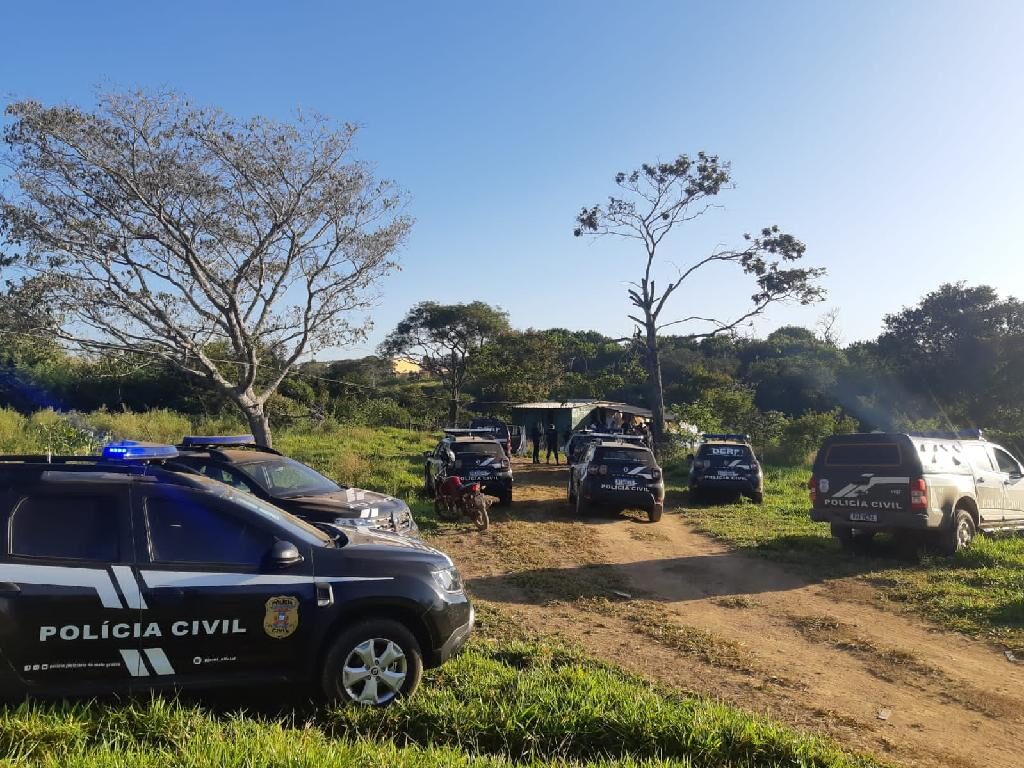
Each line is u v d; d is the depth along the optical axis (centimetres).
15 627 420
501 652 634
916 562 1063
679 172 3203
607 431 2789
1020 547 1094
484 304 6384
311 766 372
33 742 386
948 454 1120
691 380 5184
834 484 1130
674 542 1267
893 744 501
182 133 1616
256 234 1755
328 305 1836
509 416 5419
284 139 1702
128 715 428
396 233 1844
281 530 495
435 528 1327
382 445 3073
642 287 3297
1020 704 577
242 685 463
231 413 3628
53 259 1558
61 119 1490
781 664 662
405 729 458
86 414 3403
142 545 456
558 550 1166
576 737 453
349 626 482
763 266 3173
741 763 438
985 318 5219
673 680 610
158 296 1708
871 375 4991
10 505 441
